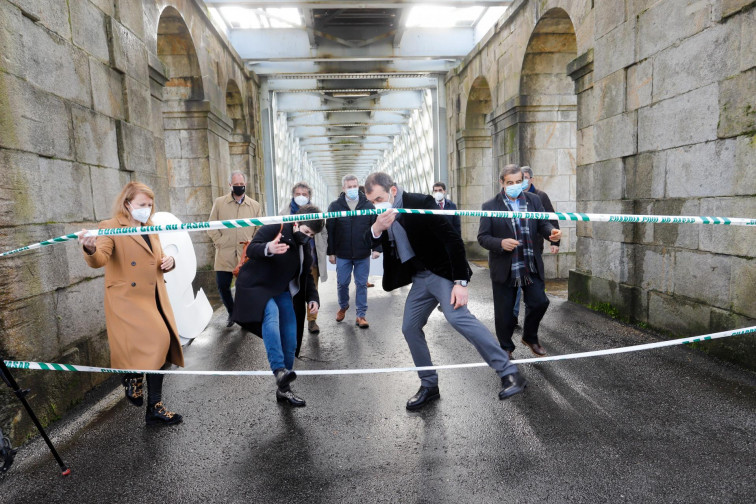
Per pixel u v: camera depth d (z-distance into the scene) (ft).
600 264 19.02
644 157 16.03
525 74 27.27
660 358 12.73
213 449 8.70
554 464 7.80
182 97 26.50
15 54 9.63
